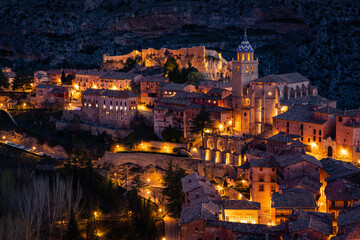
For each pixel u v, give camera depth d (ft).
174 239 488.02
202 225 417.90
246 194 528.63
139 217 548.72
